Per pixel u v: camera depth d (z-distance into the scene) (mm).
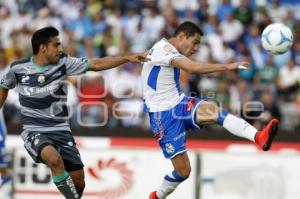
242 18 42531
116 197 31891
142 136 32375
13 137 33219
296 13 45656
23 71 22312
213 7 44125
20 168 32531
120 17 43906
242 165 31266
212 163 31391
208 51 40250
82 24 43938
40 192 32281
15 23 45312
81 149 32344
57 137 22641
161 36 41656
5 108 36250
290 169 31000
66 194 21953
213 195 31266
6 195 31625
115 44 42062
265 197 31078
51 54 22031
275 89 37219
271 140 21484
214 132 31969
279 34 21828
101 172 32062
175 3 45031
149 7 44094
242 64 19922
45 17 45000
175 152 22812
